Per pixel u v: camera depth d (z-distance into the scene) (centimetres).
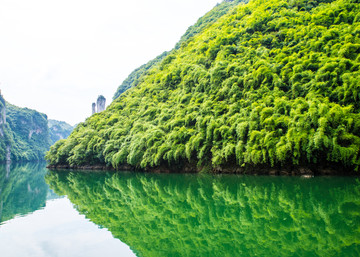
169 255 796
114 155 4181
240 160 2700
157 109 4466
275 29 4012
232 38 4409
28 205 1661
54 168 6059
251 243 867
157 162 3488
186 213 1359
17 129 15625
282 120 2522
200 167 3344
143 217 1309
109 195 2036
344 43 2856
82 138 5256
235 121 2916
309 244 815
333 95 2498
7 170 5841
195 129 3425
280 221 1098
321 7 3841
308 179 2230
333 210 1206
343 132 2162
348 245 785
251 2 5188
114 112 5875
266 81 3111
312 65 2892
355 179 2122
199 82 4038
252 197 1656
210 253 798
